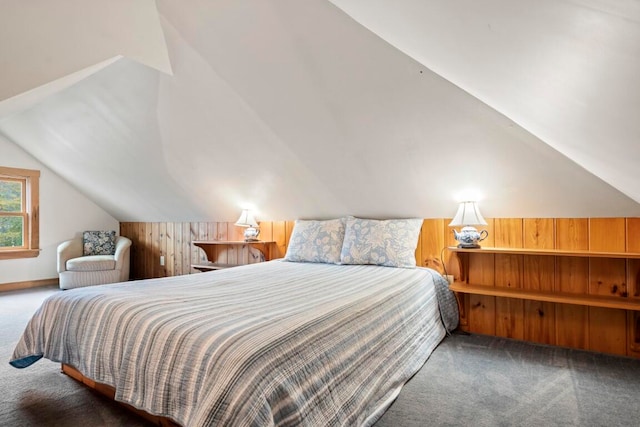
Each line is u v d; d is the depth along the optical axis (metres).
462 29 1.08
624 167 1.50
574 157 1.95
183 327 1.37
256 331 1.31
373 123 2.36
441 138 2.32
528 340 2.72
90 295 1.84
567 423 1.59
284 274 2.60
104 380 1.56
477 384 1.97
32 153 4.57
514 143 2.18
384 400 1.70
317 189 3.25
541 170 2.30
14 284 4.55
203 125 2.88
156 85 2.58
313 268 2.91
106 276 4.60
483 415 1.66
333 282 2.30
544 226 2.68
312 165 2.95
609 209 2.40
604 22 0.69
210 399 1.12
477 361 2.30
